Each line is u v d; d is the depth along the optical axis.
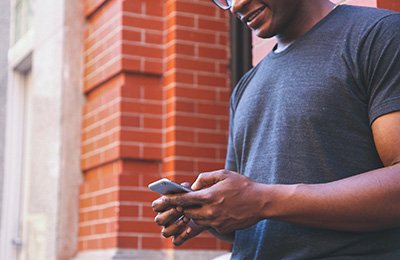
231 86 4.61
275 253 1.73
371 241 1.64
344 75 1.70
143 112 4.48
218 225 1.62
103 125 4.61
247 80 2.04
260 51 3.01
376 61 1.65
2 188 5.09
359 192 1.54
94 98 4.86
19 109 6.20
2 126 4.81
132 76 4.51
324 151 1.70
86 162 4.79
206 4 4.64
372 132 1.66
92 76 4.84
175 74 4.46
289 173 1.73
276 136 1.79
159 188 1.67
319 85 1.72
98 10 4.85
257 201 1.60
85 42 5.00
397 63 1.63
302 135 1.73
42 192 5.01
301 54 1.81
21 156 6.18
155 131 4.49
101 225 4.49
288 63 1.83
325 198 1.57
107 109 4.58
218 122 4.53
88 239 4.64
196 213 1.64
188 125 4.44
